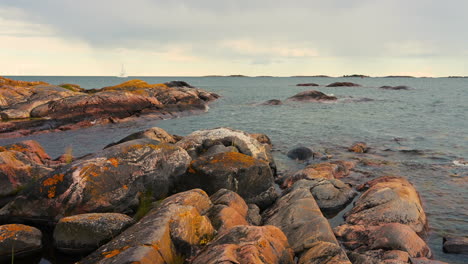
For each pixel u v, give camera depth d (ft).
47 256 22.24
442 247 24.93
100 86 391.04
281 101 154.92
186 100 120.26
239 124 89.97
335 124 88.17
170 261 18.02
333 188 33.88
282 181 41.22
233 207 26.12
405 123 89.35
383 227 24.44
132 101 98.17
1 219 26.16
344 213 31.12
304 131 78.23
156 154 31.22
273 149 59.52
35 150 40.45
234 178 31.22
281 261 18.66
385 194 29.76
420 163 48.26
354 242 24.58
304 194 29.55
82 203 26.08
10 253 21.44
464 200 34.22
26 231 22.41
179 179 32.09
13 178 30.27
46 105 82.12
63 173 26.99
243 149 43.98
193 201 24.30
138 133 49.57
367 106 134.51
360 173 43.52
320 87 348.18
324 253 19.31
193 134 46.80
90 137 71.46
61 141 66.85
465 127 82.02
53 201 25.84
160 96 117.91
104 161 28.43
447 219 29.73
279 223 25.82
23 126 74.69
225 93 238.89
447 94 212.02
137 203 28.58
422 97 184.34
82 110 86.38
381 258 21.18
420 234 26.43
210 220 23.32
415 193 32.40
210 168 31.45
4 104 81.25
